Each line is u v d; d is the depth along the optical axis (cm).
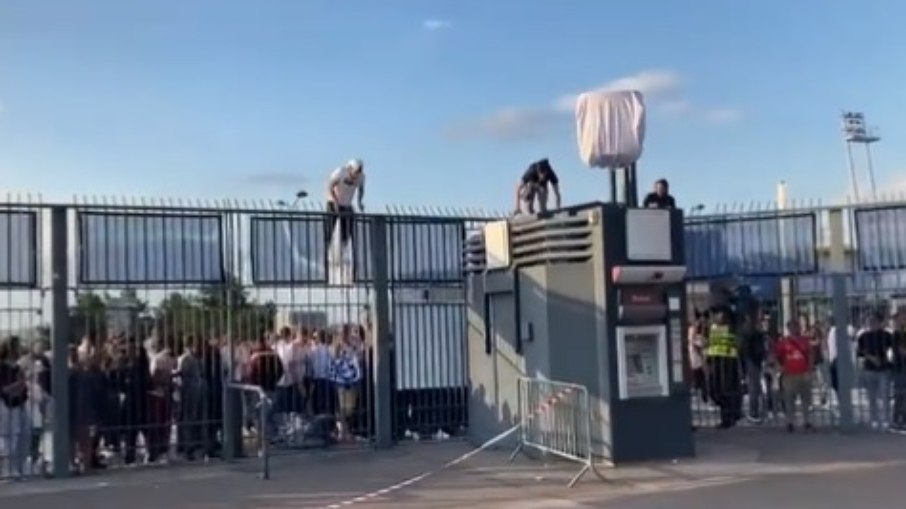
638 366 1410
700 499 1120
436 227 1666
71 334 1386
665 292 1431
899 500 1088
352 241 1595
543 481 1262
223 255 1493
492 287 1577
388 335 1605
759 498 1116
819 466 1328
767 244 1745
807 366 1688
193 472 1369
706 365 1767
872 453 1431
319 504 1141
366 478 1302
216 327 1493
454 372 1681
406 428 1641
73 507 1143
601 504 1109
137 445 1431
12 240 1348
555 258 1453
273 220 1534
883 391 1669
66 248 1377
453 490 1212
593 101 1506
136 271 1427
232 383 1473
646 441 1395
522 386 1502
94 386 1393
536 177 1598
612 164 1507
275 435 1539
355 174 1598
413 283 1641
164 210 1448
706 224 1788
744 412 1758
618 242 1409
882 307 1678
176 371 1461
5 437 1346
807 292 1728
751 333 1755
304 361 1559
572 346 1430
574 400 1402
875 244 1677
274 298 1539
